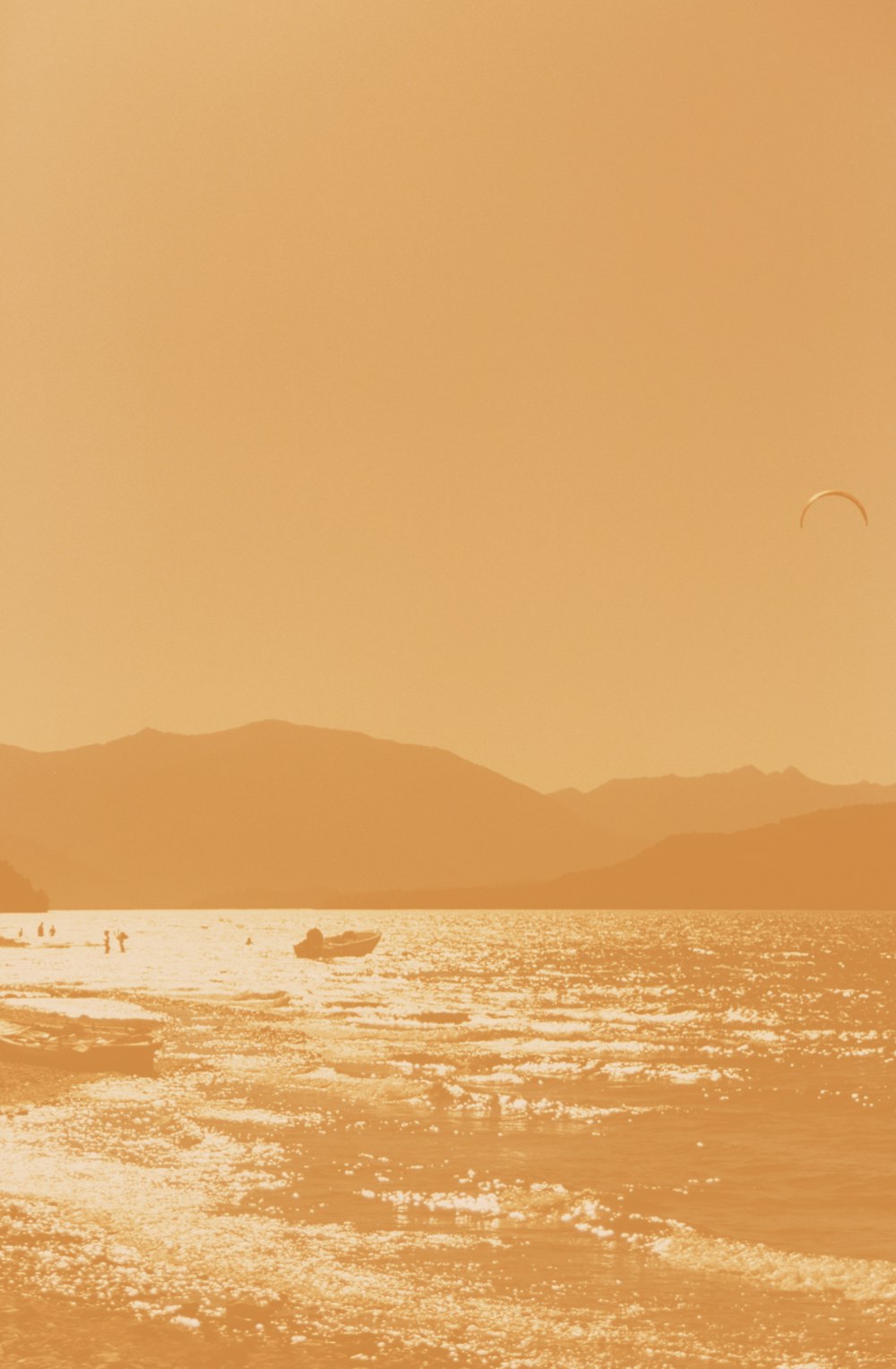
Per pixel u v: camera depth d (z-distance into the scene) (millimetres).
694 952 171375
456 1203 26859
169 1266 21703
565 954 166375
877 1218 26875
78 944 193750
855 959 154750
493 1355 17906
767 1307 20344
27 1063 47312
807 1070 53156
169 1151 31766
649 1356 18016
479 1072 50375
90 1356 17328
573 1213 26297
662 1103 43625
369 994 93062
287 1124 36312
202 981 103625
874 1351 18281
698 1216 26984
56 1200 26297
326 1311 19594
